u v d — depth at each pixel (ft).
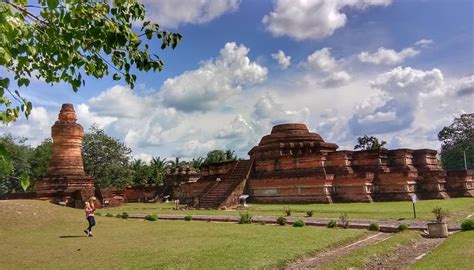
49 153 210.18
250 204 125.80
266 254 43.21
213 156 265.75
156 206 148.77
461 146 244.63
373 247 46.24
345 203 111.65
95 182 196.13
